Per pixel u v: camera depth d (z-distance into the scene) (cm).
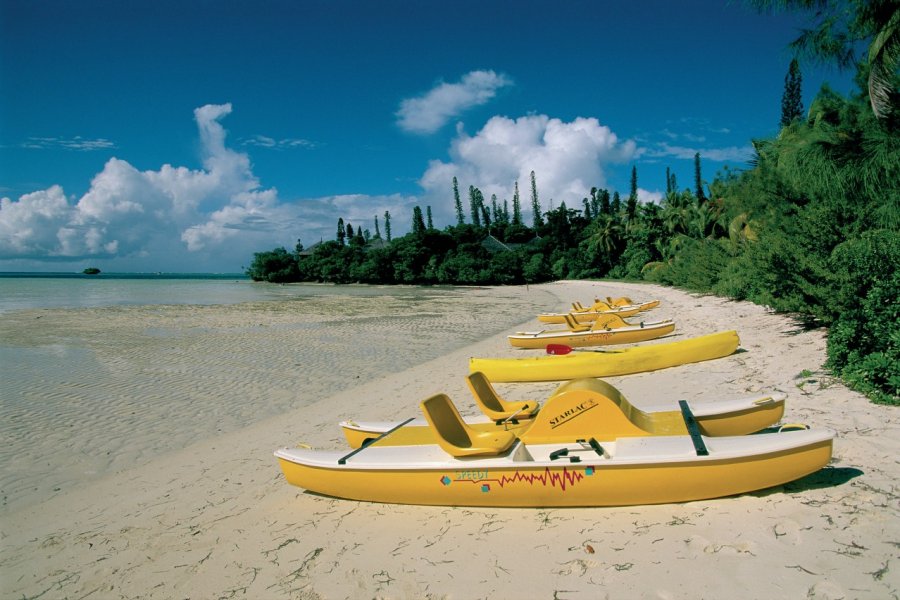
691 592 337
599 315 1752
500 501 470
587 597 345
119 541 504
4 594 428
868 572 334
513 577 375
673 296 2912
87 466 720
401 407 929
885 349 662
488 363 1106
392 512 496
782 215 1488
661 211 5359
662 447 451
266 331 2064
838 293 794
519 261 7175
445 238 7862
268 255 9612
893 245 720
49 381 1214
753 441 439
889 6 866
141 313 2925
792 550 365
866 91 1004
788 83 3475
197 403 1019
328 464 517
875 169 948
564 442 493
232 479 645
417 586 378
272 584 402
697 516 422
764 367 891
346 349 1603
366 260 8256
